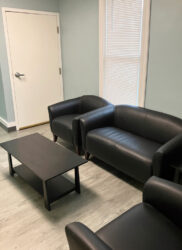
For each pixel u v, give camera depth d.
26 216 2.00
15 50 3.62
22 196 2.26
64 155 2.23
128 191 2.32
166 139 2.39
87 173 2.65
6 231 1.85
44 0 3.69
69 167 2.03
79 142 2.91
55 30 3.96
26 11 3.55
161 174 1.94
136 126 2.69
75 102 3.50
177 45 2.43
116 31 3.10
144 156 2.12
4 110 3.89
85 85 3.85
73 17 3.66
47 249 1.69
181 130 2.27
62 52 4.14
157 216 1.39
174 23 2.40
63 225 1.90
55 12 3.87
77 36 3.70
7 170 2.73
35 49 3.82
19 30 3.57
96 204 2.14
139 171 2.17
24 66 3.78
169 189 1.38
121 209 2.07
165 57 2.58
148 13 2.60
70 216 1.99
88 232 1.12
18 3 3.45
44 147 2.40
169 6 2.40
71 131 2.92
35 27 3.72
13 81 3.73
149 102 2.89
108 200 2.19
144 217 1.38
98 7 3.19
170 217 1.39
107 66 3.38
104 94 3.57
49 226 1.89
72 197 2.23
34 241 1.75
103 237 1.25
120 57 3.15
